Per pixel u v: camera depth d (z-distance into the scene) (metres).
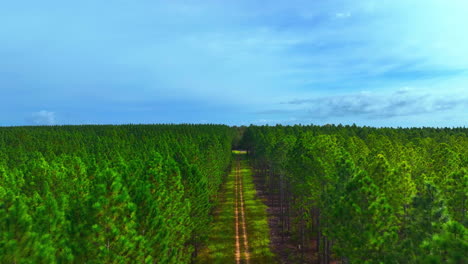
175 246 29.47
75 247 18.59
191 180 36.91
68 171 33.31
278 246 43.81
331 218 23.31
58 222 21.02
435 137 83.81
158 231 23.84
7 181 30.30
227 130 180.00
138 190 24.62
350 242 20.81
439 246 14.90
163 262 23.94
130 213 21.44
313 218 45.59
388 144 48.06
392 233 18.75
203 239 41.66
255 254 41.06
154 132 136.50
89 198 19.95
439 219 18.47
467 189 21.36
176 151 52.62
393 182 25.39
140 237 20.80
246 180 93.31
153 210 24.05
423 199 19.14
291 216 55.06
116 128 164.62
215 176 59.12
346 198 21.98
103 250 18.36
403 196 24.55
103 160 45.03
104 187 20.77
